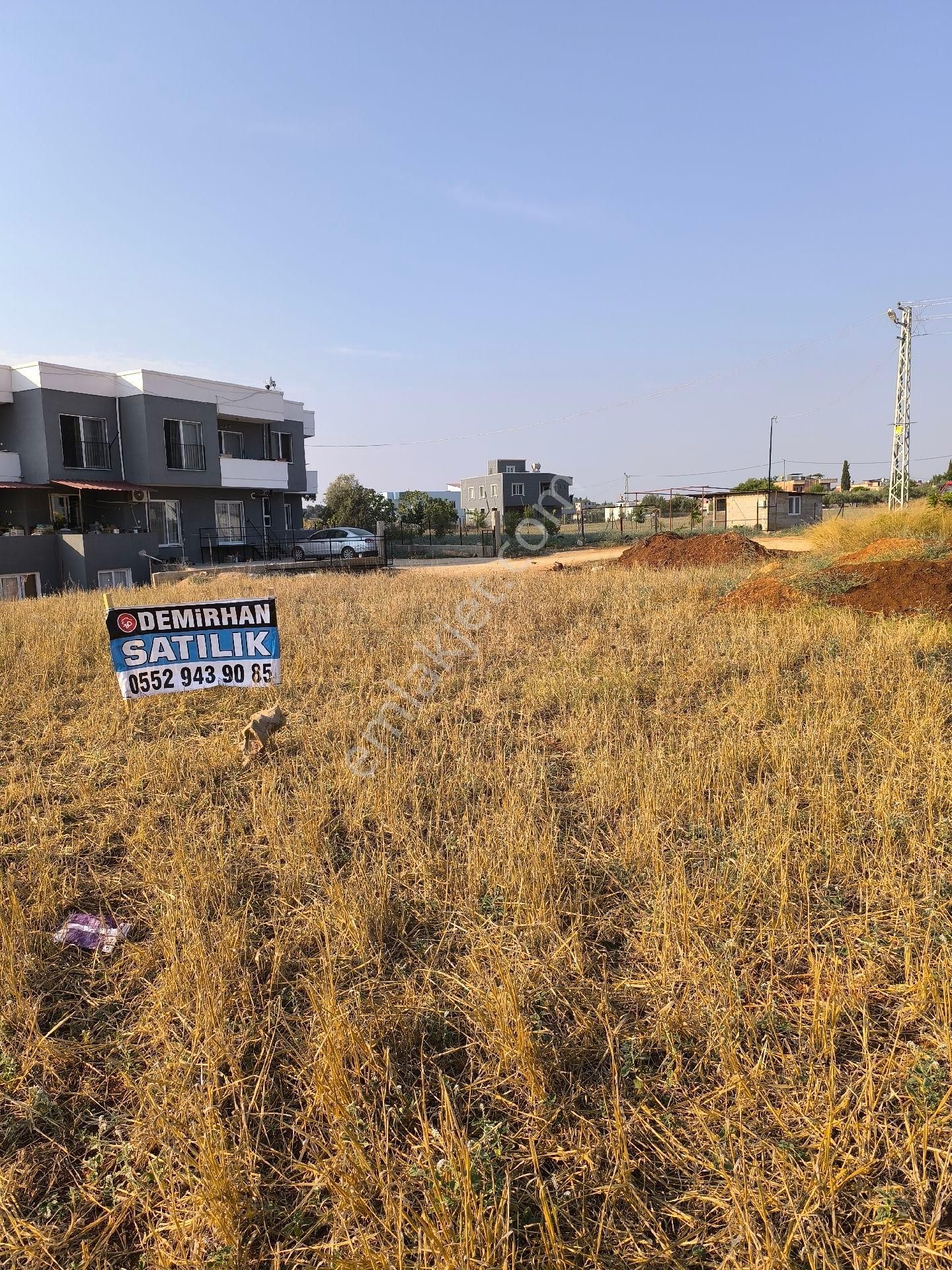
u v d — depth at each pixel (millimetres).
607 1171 2408
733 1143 2441
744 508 40688
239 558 31188
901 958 3230
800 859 3930
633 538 34344
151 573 21484
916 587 10414
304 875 3949
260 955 3348
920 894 3648
